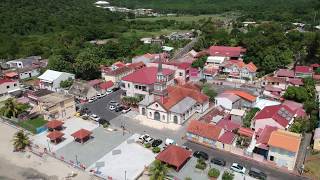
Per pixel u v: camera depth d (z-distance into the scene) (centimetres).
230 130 8788
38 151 8606
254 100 10556
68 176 7512
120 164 7862
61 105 10231
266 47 15862
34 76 15488
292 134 7956
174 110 9719
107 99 12012
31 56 18162
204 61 15388
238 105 10594
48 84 13075
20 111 10675
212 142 8469
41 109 10581
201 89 12200
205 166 7588
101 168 7719
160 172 6838
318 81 12431
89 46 19662
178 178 7200
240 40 18175
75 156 8262
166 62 14062
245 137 8669
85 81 13850
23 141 8738
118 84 13350
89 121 10181
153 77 11838
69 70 14725
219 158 7856
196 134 8662
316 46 14812
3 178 7606
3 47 18950
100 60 16800
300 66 13488
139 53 18725
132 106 11194
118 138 9081
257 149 8050
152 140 8775
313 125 9069
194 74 13600
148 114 10194
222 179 7044
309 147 8381
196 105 10569
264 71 14488
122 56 18412
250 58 15238
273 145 7519
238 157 8025
